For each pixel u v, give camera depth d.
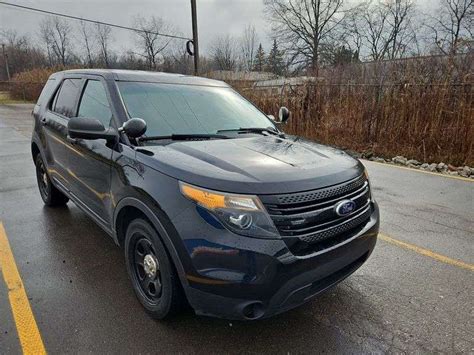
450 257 3.51
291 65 37.59
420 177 6.88
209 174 2.08
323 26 37.06
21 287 2.84
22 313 2.51
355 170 2.54
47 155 4.22
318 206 2.11
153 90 3.21
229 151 2.52
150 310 2.47
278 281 1.93
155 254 2.34
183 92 3.39
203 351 2.21
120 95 2.97
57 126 3.82
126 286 2.89
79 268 3.16
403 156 8.83
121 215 2.68
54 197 4.57
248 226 1.92
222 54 39.91
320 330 2.42
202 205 2.00
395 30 32.91
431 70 9.13
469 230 4.18
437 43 10.17
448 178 6.80
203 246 1.97
